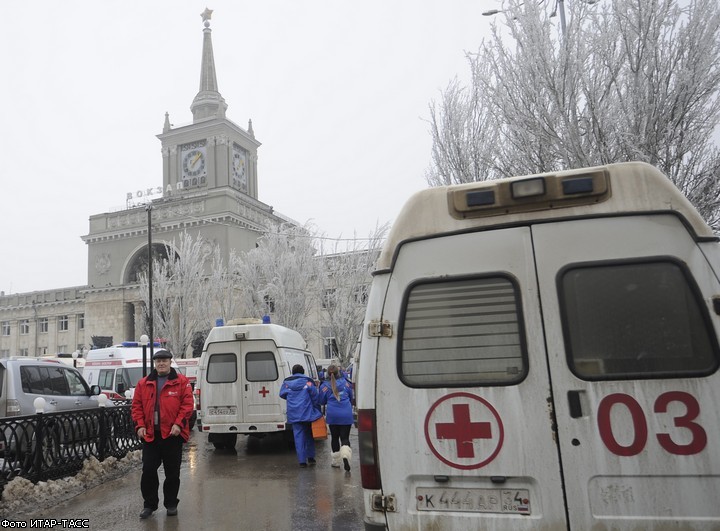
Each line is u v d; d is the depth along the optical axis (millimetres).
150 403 6645
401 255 3562
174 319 39719
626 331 3152
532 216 3383
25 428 7371
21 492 6969
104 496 7680
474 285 3416
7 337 63188
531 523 3096
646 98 8211
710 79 7887
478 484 3223
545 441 3143
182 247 41531
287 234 35781
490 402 3260
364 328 3578
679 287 3145
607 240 3264
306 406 9844
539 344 3238
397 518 3314
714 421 2969
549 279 3291
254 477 8898
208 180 54438
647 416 3043
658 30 8078
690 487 2941
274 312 33469
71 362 22875
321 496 7426
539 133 8914
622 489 3010
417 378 3412
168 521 6379
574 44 8648
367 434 3445
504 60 9484
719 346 3027
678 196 3234
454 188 3520
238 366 12062
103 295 51938
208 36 61906
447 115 11750
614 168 3324
